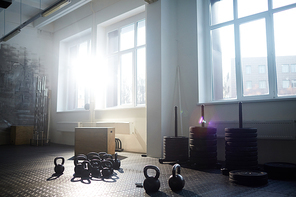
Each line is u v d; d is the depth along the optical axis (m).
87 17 7.24
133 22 6.18
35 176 3.02
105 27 7.00
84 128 4.84
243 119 4.00
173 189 2.37
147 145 4.78
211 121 4.31
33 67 8.27
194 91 4.68
